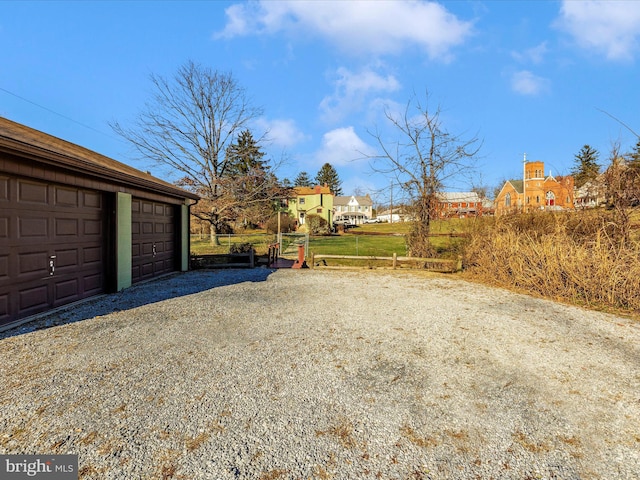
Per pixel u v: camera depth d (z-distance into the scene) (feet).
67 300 18.48
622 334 14.80
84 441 6.97
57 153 15.61
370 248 57.47
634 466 6.54
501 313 18.21
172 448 6.81
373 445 7.04
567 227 26.99
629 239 22.18
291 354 12.03
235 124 68.80
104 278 21.75
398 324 15.98
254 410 8.29
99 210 21.20
